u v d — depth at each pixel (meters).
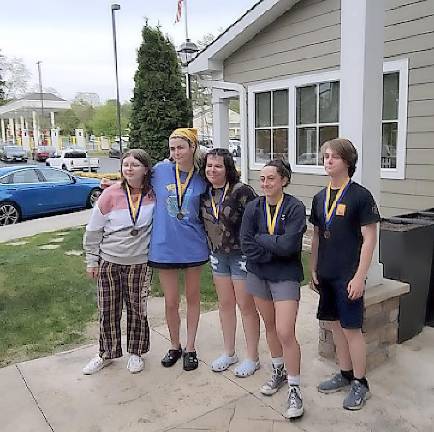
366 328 3.03
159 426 2.61
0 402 2.88
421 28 5.03
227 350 3.24
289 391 2.69
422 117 5.13
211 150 2.96
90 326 4.16
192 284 3.19
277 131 7.08
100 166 31.36
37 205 11.16
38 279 5.54
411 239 3.46
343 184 2.63
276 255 2.62
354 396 2.72
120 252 3.10
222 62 7.76
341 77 3.05
